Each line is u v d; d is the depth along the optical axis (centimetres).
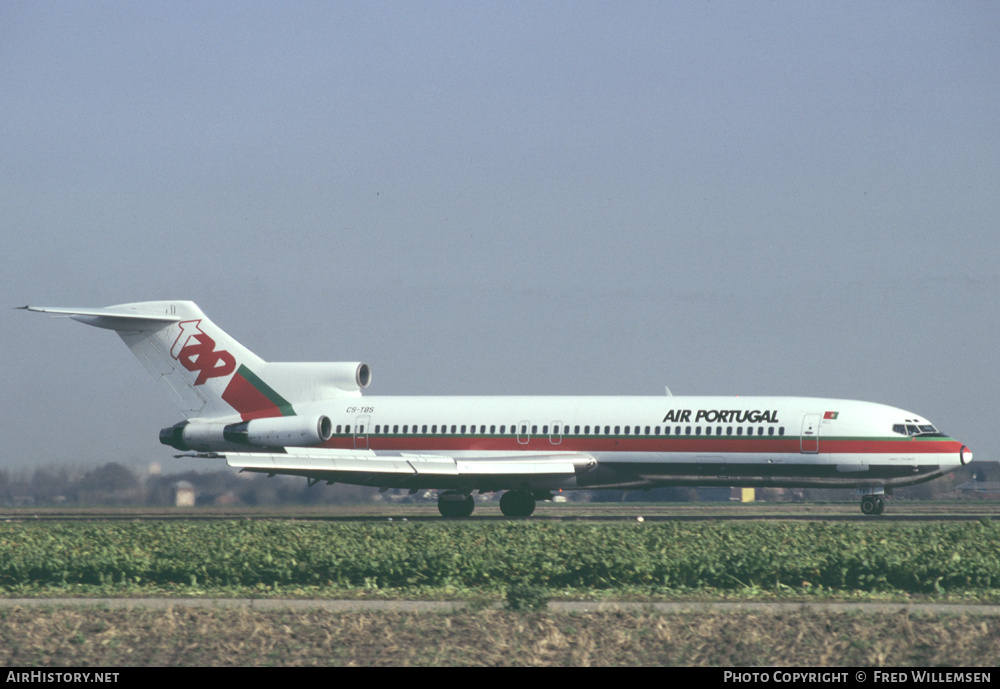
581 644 7744
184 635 8244
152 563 11831
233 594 10506
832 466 19400
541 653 7562
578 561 11288
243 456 18762
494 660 7412
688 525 14775
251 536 13712
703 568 10812
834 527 14125
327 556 11650
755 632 8100
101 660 7581
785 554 11262
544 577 11025
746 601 9788
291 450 19962
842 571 10612
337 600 10112
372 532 13875
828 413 19575
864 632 8044
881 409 19588
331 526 15012
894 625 8275
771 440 19662
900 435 19162
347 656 7550
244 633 8269
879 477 19275
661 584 10844
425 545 12400
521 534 13512
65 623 8700
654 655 7525
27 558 12006
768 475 19800
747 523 15438
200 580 11388
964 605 9388
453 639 8000
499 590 10594
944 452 19000
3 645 8006
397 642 7925
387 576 11275
